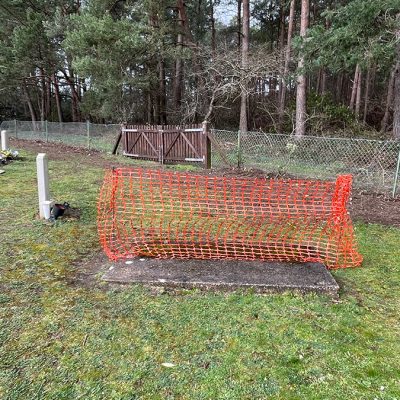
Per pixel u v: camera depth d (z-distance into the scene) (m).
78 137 13.09
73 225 4.09
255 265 3.03
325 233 3.75
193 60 14.79
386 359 1.94
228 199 4.82
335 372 1.83
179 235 3.78
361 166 7.56
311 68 7.49
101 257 3.25
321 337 2.12
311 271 2.92
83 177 7.14
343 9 6.73
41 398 1.63
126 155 10.87
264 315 2.34
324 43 6.91
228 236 3.75
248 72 12.55
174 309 2.40
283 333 2.14
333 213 3.82
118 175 4.39
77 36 12.52
